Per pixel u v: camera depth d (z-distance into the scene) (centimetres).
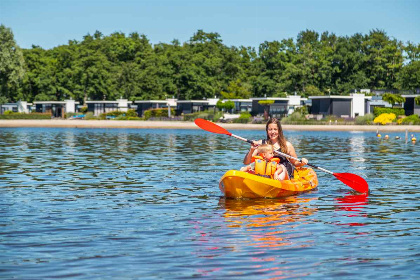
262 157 1164
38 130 5250
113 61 12800
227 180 1073
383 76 11381
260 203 1048
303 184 1198
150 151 2469
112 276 599
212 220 886
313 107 7581
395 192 1199
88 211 956
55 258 664
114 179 1402
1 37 8694
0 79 8800
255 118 7406
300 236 779
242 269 625
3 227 823
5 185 1277
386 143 3269
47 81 10831
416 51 11156
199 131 5328
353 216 924
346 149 2678
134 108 10225
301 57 10738
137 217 906
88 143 3086
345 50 11062
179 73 11006
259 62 11781
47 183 1318
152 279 590
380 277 599
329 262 653
